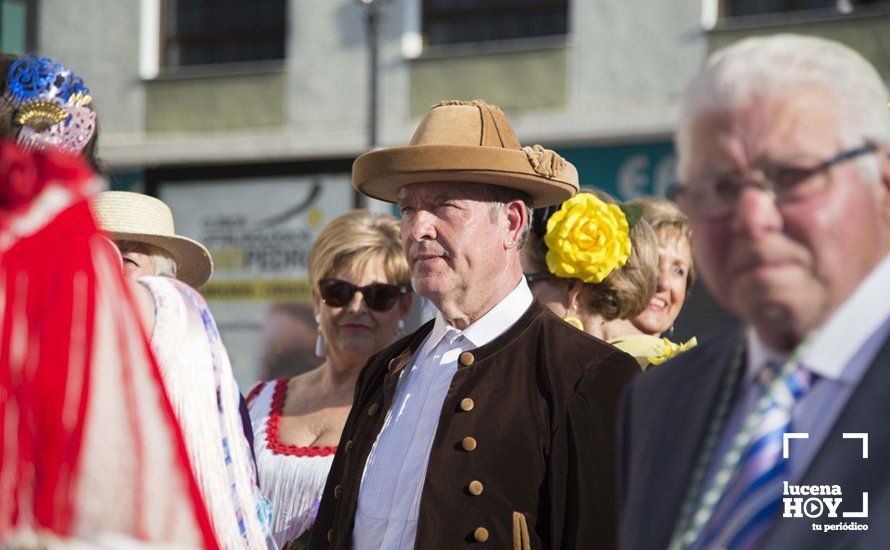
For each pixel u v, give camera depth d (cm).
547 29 1384
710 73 150
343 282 414
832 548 142
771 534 146
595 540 257
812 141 142
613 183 1314
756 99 144
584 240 339
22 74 208
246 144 1468
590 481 260
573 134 1317
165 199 1516
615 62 1321
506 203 293
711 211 149
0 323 143
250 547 215
